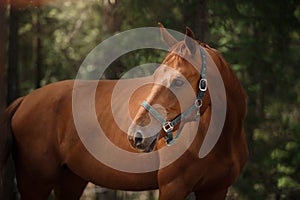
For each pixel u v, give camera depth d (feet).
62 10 57.52
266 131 47.11
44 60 58.54
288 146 45.96
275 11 43.32
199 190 24.09
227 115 22.94
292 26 43.80
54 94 26.91
